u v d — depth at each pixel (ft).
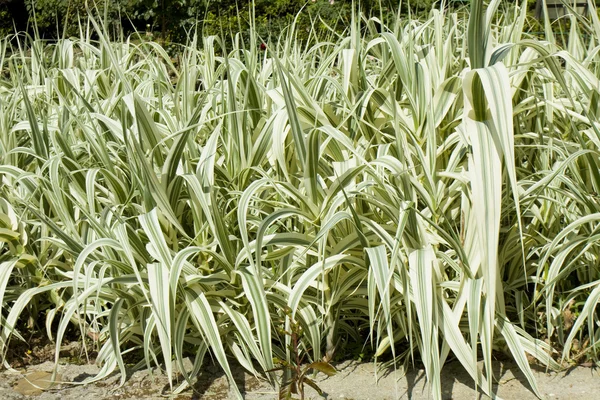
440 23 10.78
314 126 9.49
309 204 9.13
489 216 7.61
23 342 10.49
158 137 9.67
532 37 12.31
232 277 9.21
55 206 10.25
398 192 8.54
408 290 8.68
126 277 8.83
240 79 10.82
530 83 10.69
